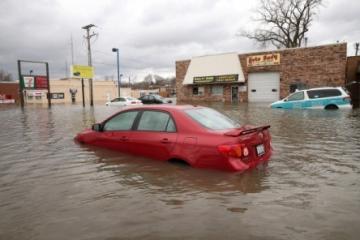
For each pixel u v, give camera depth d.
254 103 29.64
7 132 10.17
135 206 3.62
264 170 4.94
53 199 3.90
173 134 5.24
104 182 4.50
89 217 3.35
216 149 4.62
